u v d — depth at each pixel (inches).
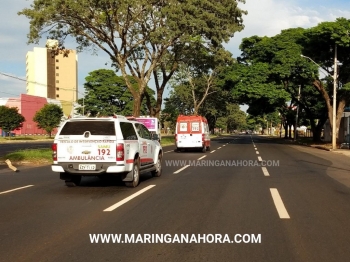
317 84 1534.2
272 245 234.7
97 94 2800.2
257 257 213.5
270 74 1581.0
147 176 563.2
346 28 1318.9
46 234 258.5
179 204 356.2
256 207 343.6
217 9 1135.0
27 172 642.8
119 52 1238.9
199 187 457.1
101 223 286.5
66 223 287.1
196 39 1256.2
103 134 437.1
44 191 436.5
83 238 249.0
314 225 281.9
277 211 327.6
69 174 452.4
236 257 213.5
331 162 814.5
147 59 1362.0
